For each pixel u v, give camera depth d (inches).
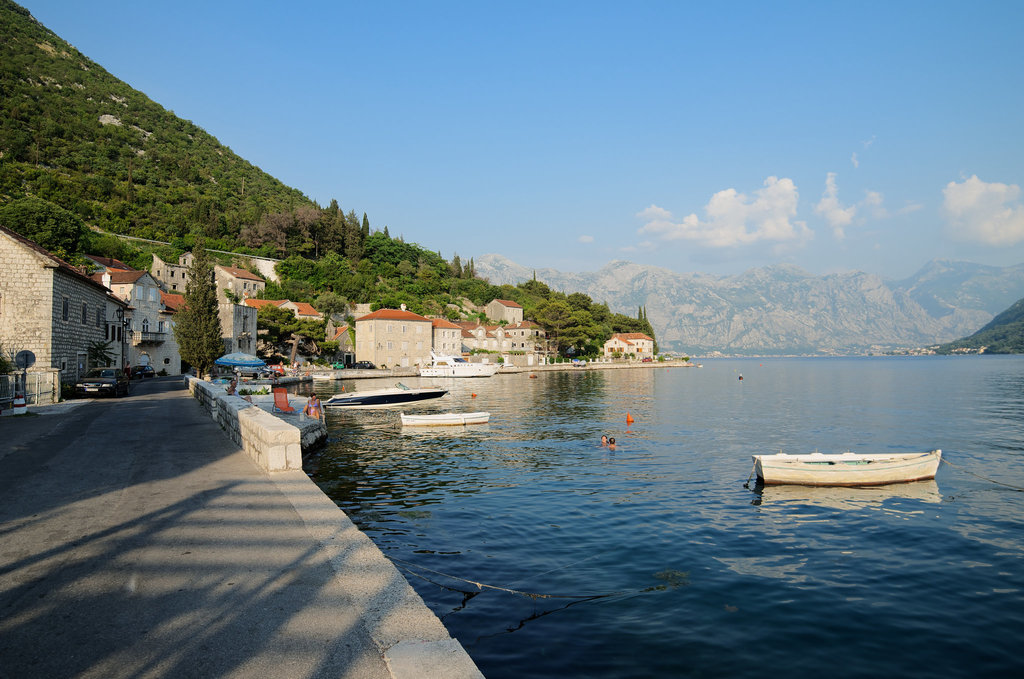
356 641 221.9
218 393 1053.8
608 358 6791.3
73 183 5561.0
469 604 438.3
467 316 6323.8
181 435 807.1
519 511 708.0
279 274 5477.4
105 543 335.3
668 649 372.2
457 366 4001.0
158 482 501.0
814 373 5777.6
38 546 329.4
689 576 503.8
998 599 463.5
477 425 1565.0
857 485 863.7
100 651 210.8
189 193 6855.3
